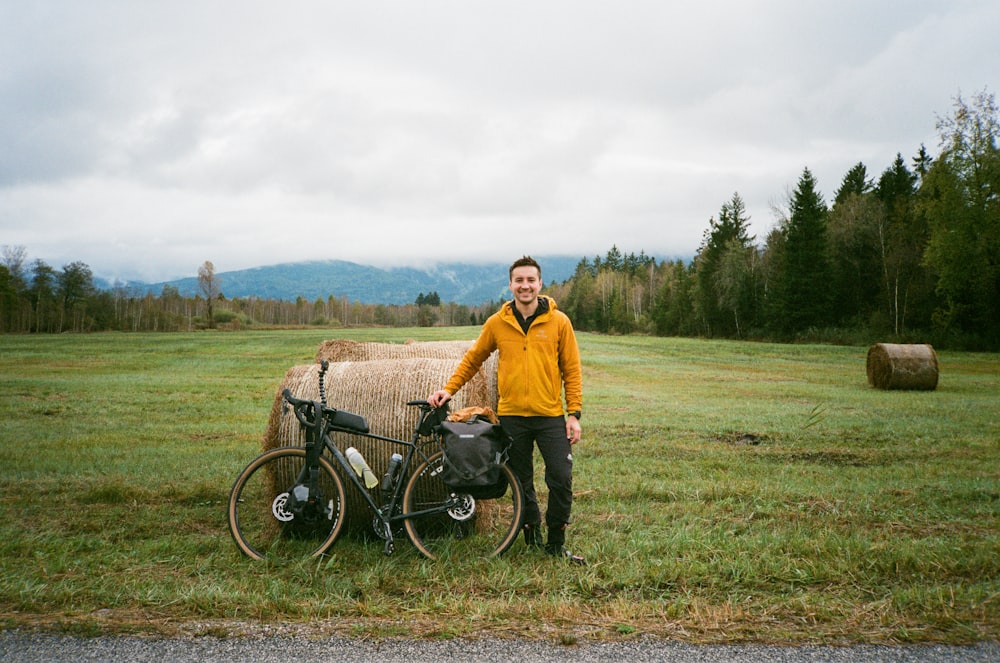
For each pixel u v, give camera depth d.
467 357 4.54
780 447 9.12
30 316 92.94
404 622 3.26
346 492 4.51
